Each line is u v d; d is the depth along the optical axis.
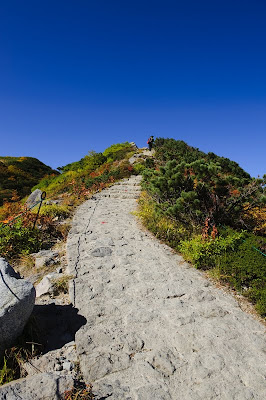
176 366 3.42
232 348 3.74
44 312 4.38
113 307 4.54
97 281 5.35
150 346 3.74
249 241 6.58
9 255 6.62
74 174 25.48
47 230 8.05
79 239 7.59
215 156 21.80
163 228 8.10
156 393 3.03
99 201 12.80
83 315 4.32
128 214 10.49
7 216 10.22
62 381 2.98
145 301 4.76
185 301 4.82
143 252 6.88
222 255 6.20
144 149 29.38
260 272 5.42
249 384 3.19
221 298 5.00
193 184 8.31
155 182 8.69
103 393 3.00
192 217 8.01
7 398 2.70
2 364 3.32
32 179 41.16
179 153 22.44
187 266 6.25
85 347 3.67
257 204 7.89
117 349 3.66
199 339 3.88
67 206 11.11
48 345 3.78
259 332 4.11
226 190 7.93
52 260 6.33
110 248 6.98
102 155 29.52
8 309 3.37
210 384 3.17
